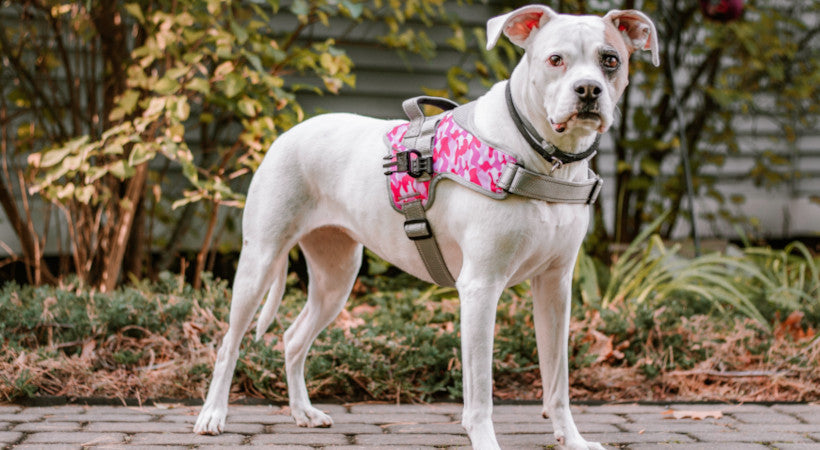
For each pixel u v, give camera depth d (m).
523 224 2.43
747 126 7.32
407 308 4.48
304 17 5.04
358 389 3.63
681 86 6.86
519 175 2.40
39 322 3.91
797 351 4.07
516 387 3.72
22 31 5.15
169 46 4.60
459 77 6.36
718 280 4.76
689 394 3.70
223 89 4.50
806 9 7.11
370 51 6.17
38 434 2.85
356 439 2.87
